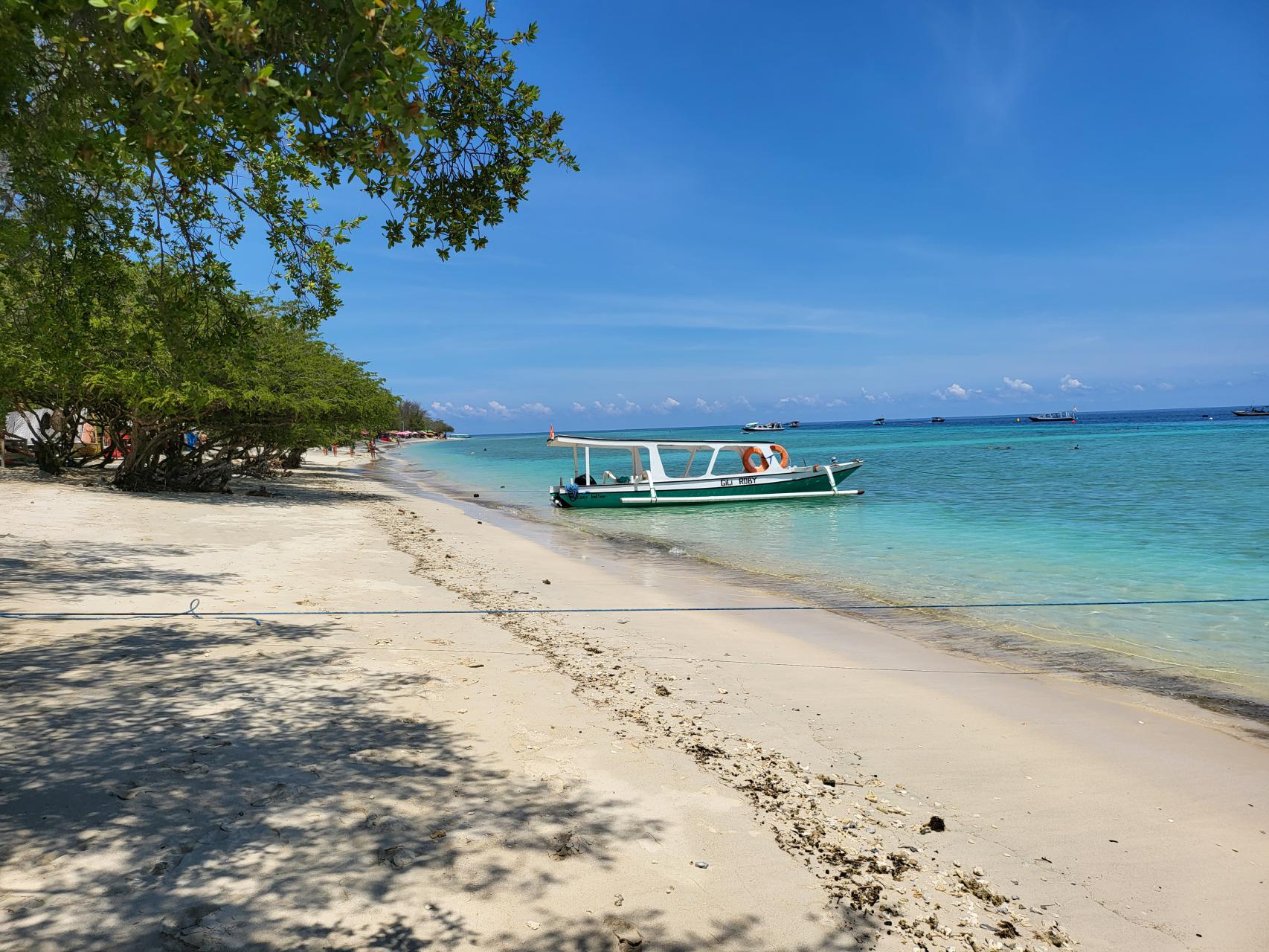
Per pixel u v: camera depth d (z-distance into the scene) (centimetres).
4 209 495
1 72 384
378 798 419
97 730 486
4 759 433
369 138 315
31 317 621
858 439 12006
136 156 477
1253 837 454
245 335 609
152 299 604
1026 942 340
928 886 382
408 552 1500
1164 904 379
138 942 283
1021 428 16062
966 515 2341
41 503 1719
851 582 1348
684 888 358
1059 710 685
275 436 2630
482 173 480
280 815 390
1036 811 480
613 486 2798
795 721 631
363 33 291
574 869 365
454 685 645
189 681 596
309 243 632
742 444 2939
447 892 335
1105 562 1520
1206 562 1498
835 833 431
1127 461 4550
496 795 437
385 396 2648
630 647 853
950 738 608
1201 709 697
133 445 2159
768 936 325
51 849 342
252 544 1418
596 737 548
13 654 638
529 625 921
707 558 1659
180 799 399
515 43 467
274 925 302
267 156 569
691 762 518
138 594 910
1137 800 502
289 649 718
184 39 260
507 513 2764
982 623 1038
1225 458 4603
